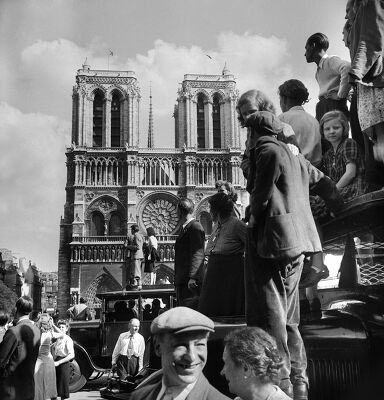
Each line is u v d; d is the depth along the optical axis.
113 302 16.50
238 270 5.66
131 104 95.31
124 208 91.12
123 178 92.19
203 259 7.13
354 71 4.58
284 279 3.82
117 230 90.69
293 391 3.79
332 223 4.98
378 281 5.06
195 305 6.97
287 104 5.90
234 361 2.54
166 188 92.25
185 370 2.58
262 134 4.08
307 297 5.38
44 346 10.09
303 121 5.61
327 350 4.38
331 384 4.31
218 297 5.69
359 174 5.29
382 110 4.67
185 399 2.59
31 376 7.63
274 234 3.66
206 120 96.62
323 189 4.53
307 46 6.18
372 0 4.62
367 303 4.82
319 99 6.26
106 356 16.14
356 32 4.81
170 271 88.00
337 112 5.58
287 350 3.66
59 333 13.13
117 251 87.75
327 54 6.12
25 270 97.50
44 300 115.88
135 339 12.48
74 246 87.31
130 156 92.25
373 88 4.74
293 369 3.84
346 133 5.59
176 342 2.59
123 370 12.20
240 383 2.52
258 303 3.75
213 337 4.52
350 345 4.36
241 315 5.44
